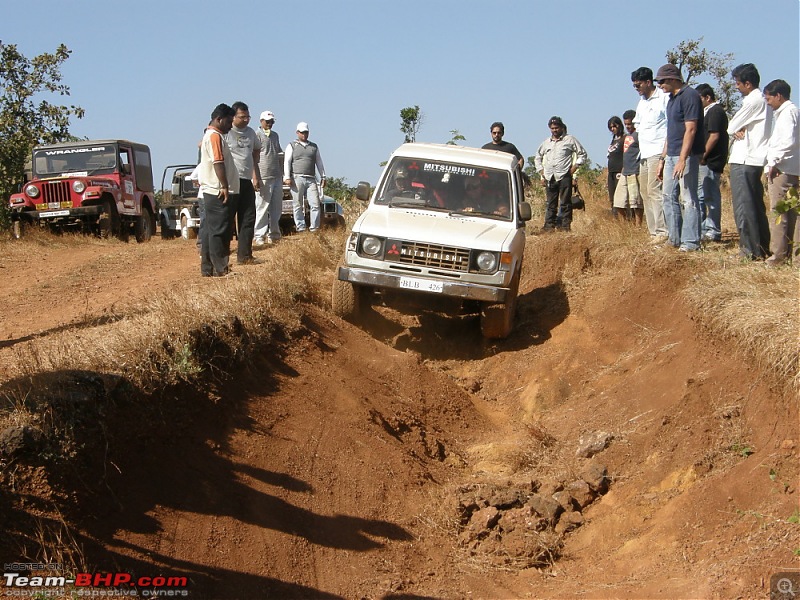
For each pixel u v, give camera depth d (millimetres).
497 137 13922
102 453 5000
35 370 5352
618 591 4973
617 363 8664
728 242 10148
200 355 6539
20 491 4453
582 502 6383
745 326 6641
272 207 14156
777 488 5230
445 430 8062
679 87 9109
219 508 5391
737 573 4609
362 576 5371
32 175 20109
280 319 8344
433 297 9414
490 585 5473
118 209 19297
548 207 13633
